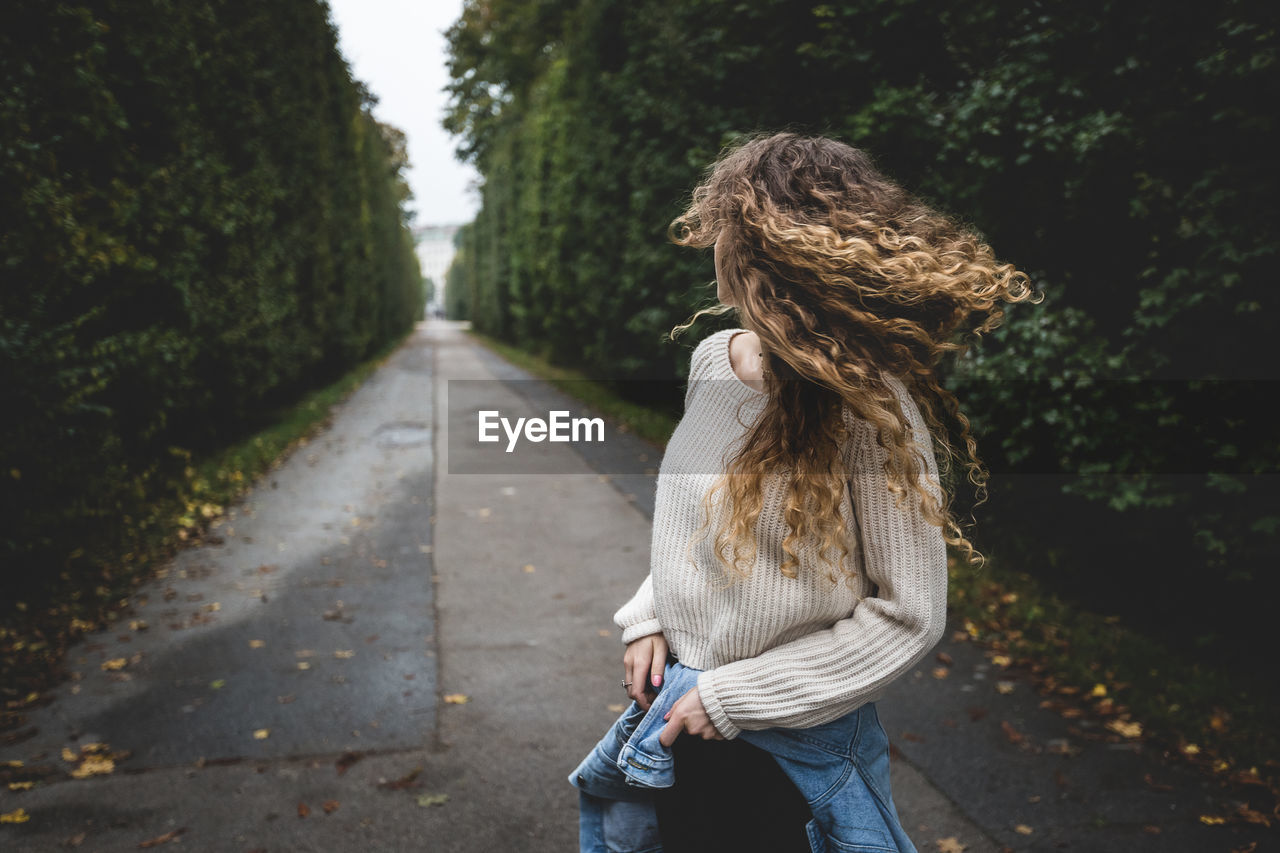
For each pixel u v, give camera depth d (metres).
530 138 27.25
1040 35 4.12
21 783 3.02
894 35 5.64
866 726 1.29
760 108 7.46
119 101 6.89
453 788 3.05
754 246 1.13
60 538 5.23
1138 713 3.49
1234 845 2.65
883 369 1.10
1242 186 3.33
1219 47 3.34
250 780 3.08
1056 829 2.74
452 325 83.38
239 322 9.85
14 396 4.44
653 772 1.28
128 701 3.72
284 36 14.48
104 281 6.20
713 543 1.24
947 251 1.13
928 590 1.15
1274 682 3.71
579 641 4.49
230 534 6.60
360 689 3.88
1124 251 4.11
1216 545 3.51
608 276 15.35
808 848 1.25
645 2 10.66
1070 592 4.88
